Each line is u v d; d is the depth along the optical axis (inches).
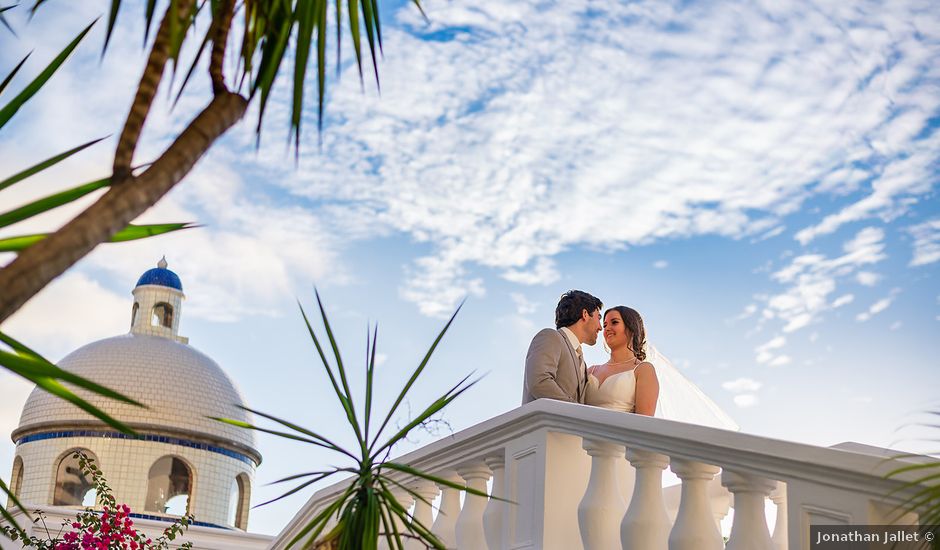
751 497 160.9
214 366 1071.6
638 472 182.4
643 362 252.2
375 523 146.9
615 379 246.8
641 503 179.3
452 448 235.0
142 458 981.2
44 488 962.7
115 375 1006.4
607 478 193.0
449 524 240.8
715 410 329.4
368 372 151.2
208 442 1011.9
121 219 83.3
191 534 500.1
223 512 1010.1
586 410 193.9
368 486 150.5
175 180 87.9
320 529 150.5
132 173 85.7
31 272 78.2
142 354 1033.5
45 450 977.5
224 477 1016.9
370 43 114.8
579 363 248.2
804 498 148.9
